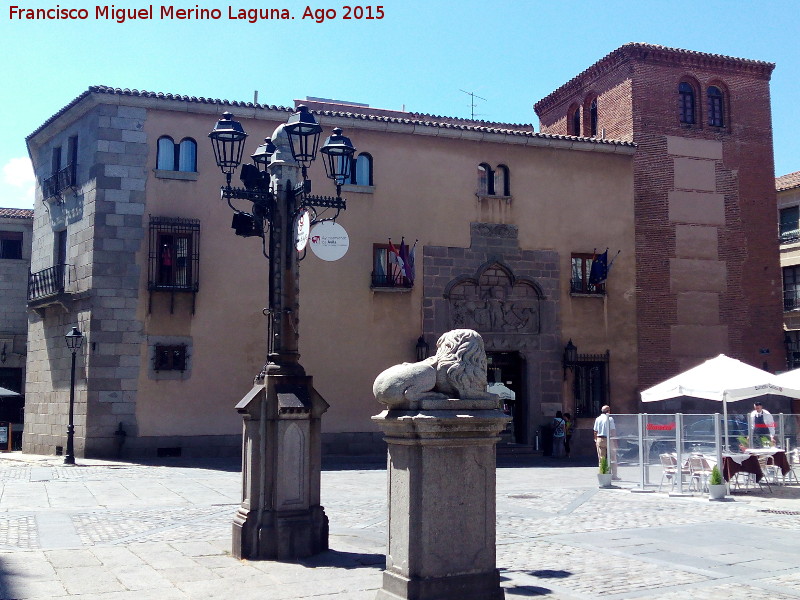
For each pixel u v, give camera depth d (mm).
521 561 9359
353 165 26188
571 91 34156
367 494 16141
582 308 28234
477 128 27281
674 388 17312
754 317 30297
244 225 10328
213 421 23781
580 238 28516
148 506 13977
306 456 9508
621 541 10773
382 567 8680
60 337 25156
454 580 6453
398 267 26156
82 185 24453
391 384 6633
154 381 23469
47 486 16906
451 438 6527
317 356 25031
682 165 30109
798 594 7777
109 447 22938
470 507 6613
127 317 23438
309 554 9289
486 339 27016
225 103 24578
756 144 31250
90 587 7746
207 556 9281
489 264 27219
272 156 10453
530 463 24828
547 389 27500
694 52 30656
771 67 31703
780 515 13422
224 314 24219
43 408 25953
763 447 17625
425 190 26828
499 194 27797
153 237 23812
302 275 25141
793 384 17625
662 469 16703
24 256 35812
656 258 29312
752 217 30781
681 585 8133
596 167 29078
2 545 10070
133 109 24094
